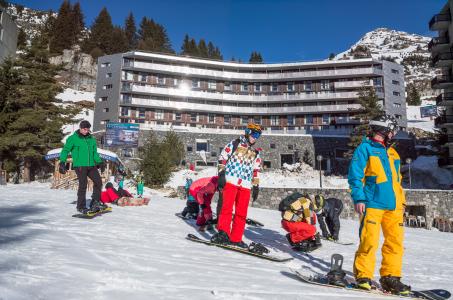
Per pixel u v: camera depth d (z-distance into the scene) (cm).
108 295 214
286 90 6200
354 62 5934
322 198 780
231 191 487
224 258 398
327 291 289
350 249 645
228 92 6184
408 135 5341
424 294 306
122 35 10950
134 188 3025
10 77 3494
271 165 4875
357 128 4416
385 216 328
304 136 4953
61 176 2462
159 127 4819
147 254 369
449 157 3750
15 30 5116
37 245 356
